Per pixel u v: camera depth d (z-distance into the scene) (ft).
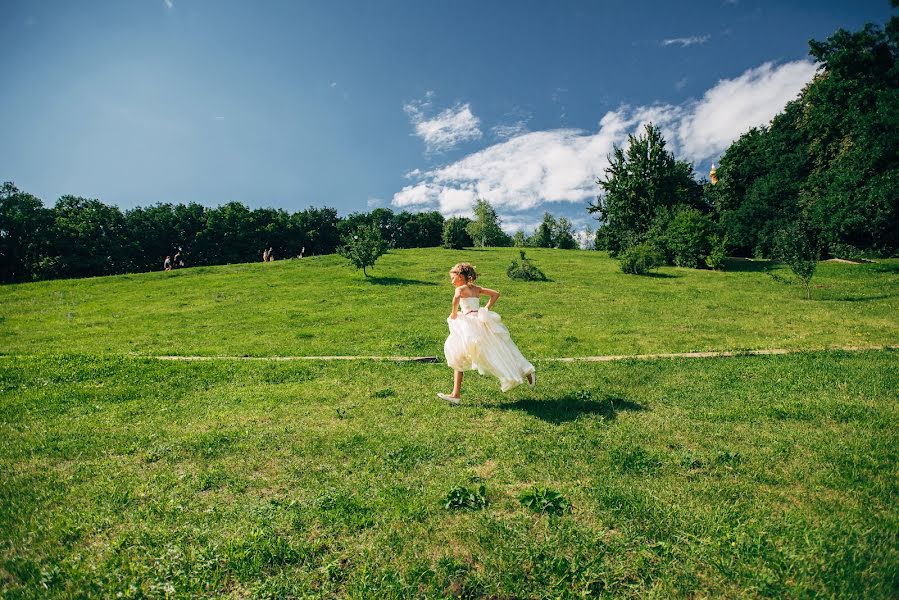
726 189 169.78
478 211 276.00
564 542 12.43
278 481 17.22
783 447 18.15
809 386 26.99
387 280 106.42
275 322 66.74
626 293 86.43
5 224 192.44
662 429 20.85
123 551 12.92
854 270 108.06
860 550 11.46
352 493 15.83
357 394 29.01
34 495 16.48
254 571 11.84
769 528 12.66
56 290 104.17
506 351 24.84
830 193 116.37
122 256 224.33
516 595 10.82
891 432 19.38
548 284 99.35
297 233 288.71
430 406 25.81
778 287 89.86
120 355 42.91
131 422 25.22
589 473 16.76
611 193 160.45
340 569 11.88
